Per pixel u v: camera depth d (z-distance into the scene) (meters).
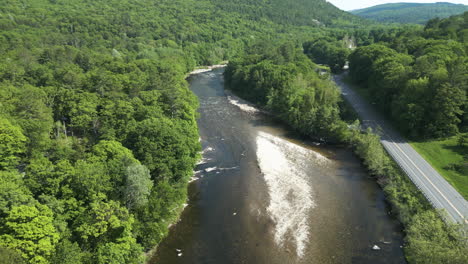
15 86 99.06
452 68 90.56
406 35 192.75
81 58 135.88
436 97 89.25
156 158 66.25
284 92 124.19
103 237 46.75
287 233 59.69
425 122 92.44
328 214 65.19
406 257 53.06
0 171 47.44
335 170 83.00
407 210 60.91
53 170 49.59
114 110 83.81
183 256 54.62
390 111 110.81
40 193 46.56
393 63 125.62
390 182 70.94
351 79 176.62
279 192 73.00
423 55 126.12
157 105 90.81
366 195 71.88
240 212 66.50
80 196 49.00
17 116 69.00
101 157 57.97
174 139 70.12
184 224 63.03
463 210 60.06
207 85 185.00
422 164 78.44
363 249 55.72
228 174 82.25
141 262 49.78
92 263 42.75
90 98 88.94
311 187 75.00
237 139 104.81
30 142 61.47
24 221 38.31
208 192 74.38
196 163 88.06
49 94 90.12
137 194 53.59
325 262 52.97
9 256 33.50
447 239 47.81
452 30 159.00
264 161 88.44
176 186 70.06
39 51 144.62
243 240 58.28
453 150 82.56
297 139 104.19
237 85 164.88
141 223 53.78
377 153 80.12
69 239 44.03
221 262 53.38
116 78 105.00
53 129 78.31
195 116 107.44
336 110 105.75
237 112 134.50
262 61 163.88
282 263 52.88
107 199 51.25
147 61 147.88
